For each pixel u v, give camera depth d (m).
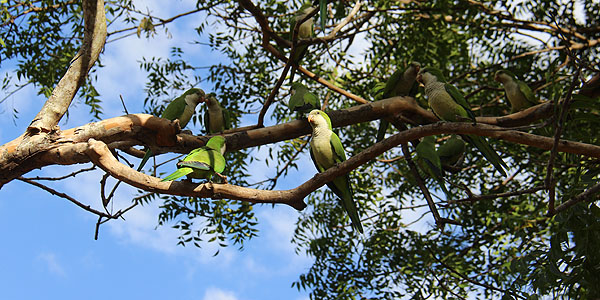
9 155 3.63
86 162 3.64
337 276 6.70
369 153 3.54
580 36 6.78
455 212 6.66
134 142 4.36
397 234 6.63
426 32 6.20
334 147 4.50
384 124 5.76
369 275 6.51
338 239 7.05
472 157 7.00
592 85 5.08
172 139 4.36
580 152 3.61
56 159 3.66
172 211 5.89
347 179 4.32
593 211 3.78
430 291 5.86
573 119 4.16
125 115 4.19
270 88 6.77
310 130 5.32
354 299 6.20
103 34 4.30
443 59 6.65
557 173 6.11
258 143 5.14
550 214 3.53
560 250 3.83
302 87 5.72
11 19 5.74
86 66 4.15
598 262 3.69
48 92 5.86
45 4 5.99
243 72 6.83
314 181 3.44
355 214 4.35
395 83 5.74
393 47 6.59
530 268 4.09
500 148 6.68
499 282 5.36
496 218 6.59
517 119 5.43
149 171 4.93
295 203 3.45
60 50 6.11
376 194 6.98
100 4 4.27
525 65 6.98
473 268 5.97
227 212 5.79
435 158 5.01
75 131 3.93
